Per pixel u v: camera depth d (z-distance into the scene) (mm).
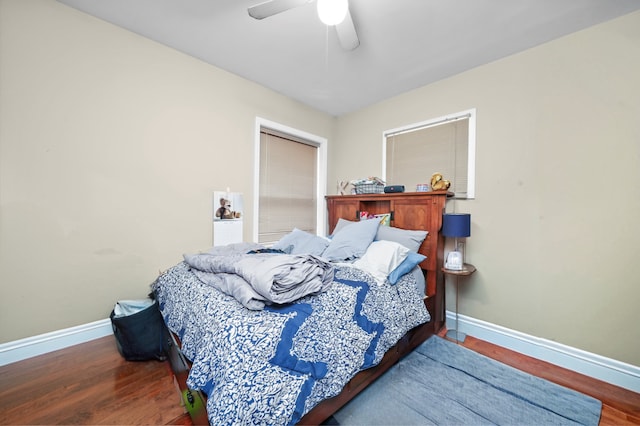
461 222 2061
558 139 1880
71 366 1611
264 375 920
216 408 834
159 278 1898
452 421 1285
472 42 1965
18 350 1629
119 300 1983
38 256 1685
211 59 2314
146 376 1552
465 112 2350
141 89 2033
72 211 1785
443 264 2365
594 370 1709
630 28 1623
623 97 1643
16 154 1595
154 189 2117
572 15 1664
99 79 1855
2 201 1568
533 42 1945
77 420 1222
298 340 1076
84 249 1838
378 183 2832
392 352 1660
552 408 1381
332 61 2285
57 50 1705
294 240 2516
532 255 1994
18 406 1292
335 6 1311
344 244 2277
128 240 2010
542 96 1948
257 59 2289
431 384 1561
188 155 2287
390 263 1890
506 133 2119
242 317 1076
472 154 2303
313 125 3307
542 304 1944
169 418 1252
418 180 2707
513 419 1305
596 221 1737
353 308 1413
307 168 3389
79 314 1839
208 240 2430
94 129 1846
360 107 3256
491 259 2195
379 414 1318
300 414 948
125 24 1898
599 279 1725
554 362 1861
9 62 1562
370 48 2066
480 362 1809
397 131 2887
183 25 1890
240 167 2629
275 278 1183
